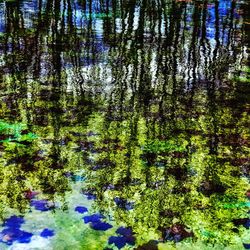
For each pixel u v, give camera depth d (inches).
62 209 127.8
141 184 144.1
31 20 372.8
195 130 187.6
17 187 137.7
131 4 467.2
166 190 141.6
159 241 116.3
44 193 135.5
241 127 193.6
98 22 381.7
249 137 183.9
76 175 146.9
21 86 226.4
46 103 205.6
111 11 428.5
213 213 131.0
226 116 205.3
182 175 151.3
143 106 210.7
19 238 113.3
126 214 127.5
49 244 111.6
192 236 119.6
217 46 331.6
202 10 458.6
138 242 115.0
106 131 180.1
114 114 198.4
